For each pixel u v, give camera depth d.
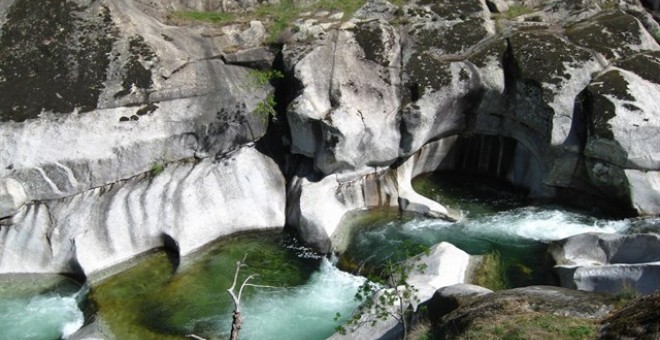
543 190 21.27
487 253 18.45
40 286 17.84
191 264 18.47
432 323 13.96
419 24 22.06
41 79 19.09
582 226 19.64
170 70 20.00
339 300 17.28
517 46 21.19
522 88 20.69
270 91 21.12
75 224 18.19
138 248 18.53
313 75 20.41
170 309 16.73
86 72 19.33
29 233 18.14
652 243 16.66
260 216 19.95
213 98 20.28
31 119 18.52
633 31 21.59
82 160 18.44
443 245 17.73
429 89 20.66
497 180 22.66
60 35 19.73
